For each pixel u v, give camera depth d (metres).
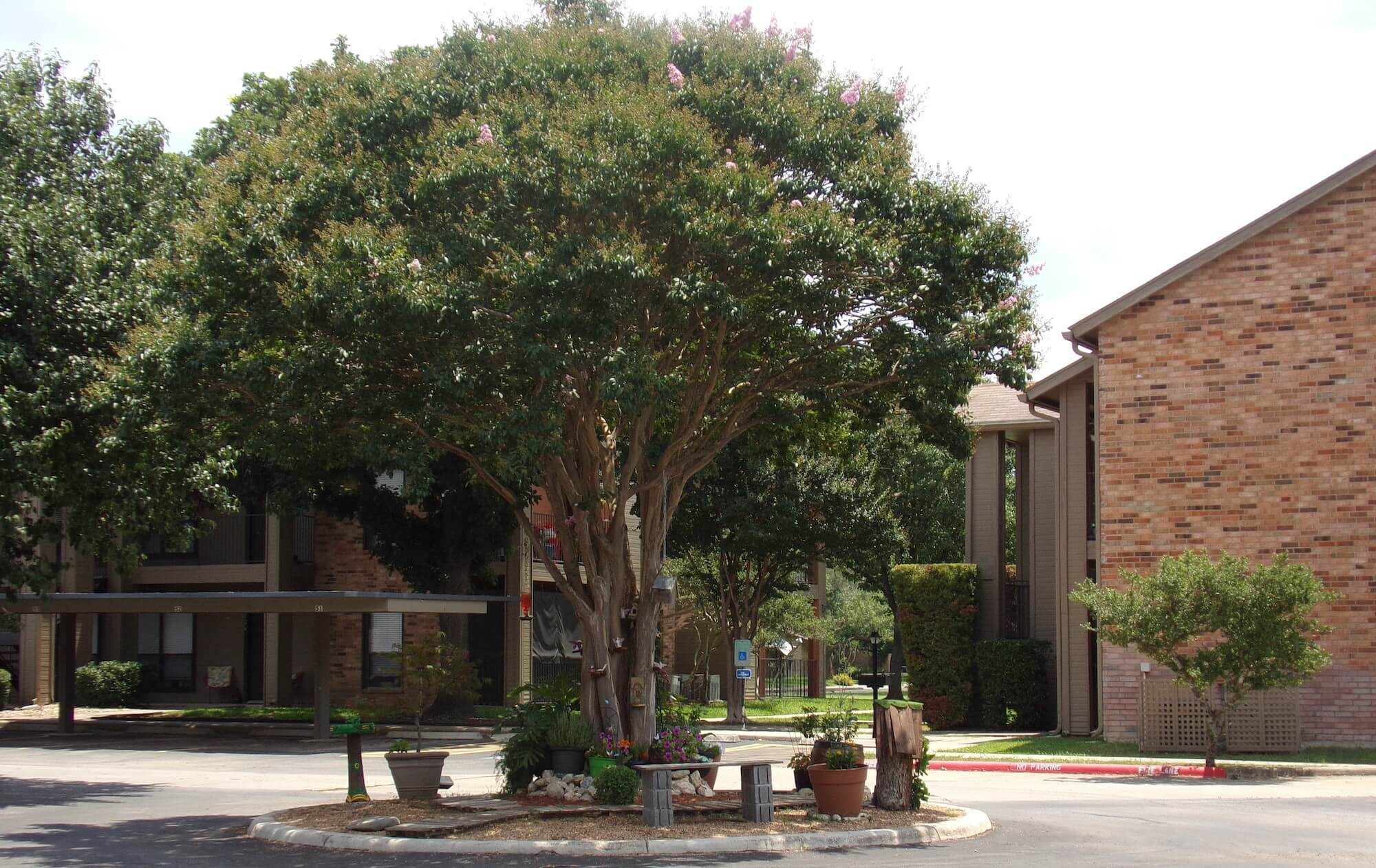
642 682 16.39
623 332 14.91
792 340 16.70
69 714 32.47
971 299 16.03
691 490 36.09
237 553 38.88
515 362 14.25
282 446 15.34
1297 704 23.84
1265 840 13.69
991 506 33.09
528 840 13.05
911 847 13.32
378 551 33.25
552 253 14.03
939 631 31.61
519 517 16.88
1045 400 29.12
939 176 16.22
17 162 19.70
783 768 22.92
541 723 16.12
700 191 14.44
